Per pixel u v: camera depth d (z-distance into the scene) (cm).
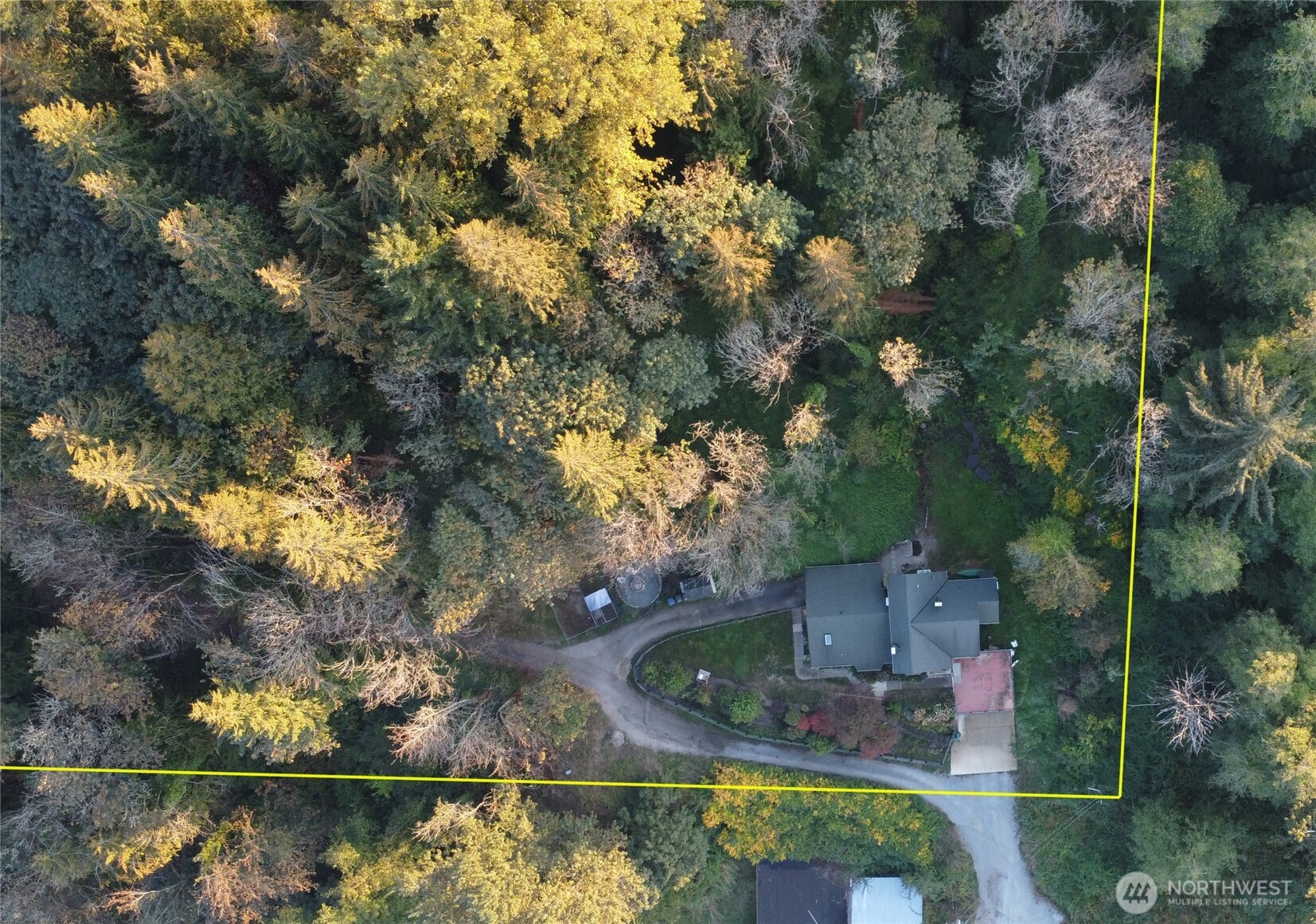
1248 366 3014
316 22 2995
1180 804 3597
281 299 3005
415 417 3278
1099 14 3219
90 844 3481
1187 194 3091
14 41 2992
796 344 3344
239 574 3484
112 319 3281
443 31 2548
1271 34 3061
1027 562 3488
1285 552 3194
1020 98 3198
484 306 2964
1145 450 3170
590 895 3434
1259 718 3148
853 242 3244
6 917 3531
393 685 3425
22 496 3412
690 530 3531
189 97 2816
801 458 3484
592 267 3269
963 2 3425
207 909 3675
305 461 3188
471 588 3381
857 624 3725
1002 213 3281
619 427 3244
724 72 3025
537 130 2772
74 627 3450
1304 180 3303
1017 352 3409
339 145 2955
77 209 3091
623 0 2677
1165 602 3544
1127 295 3141
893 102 3150
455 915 3391
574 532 3431
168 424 3266
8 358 3206
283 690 3344
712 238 3011
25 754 3481
